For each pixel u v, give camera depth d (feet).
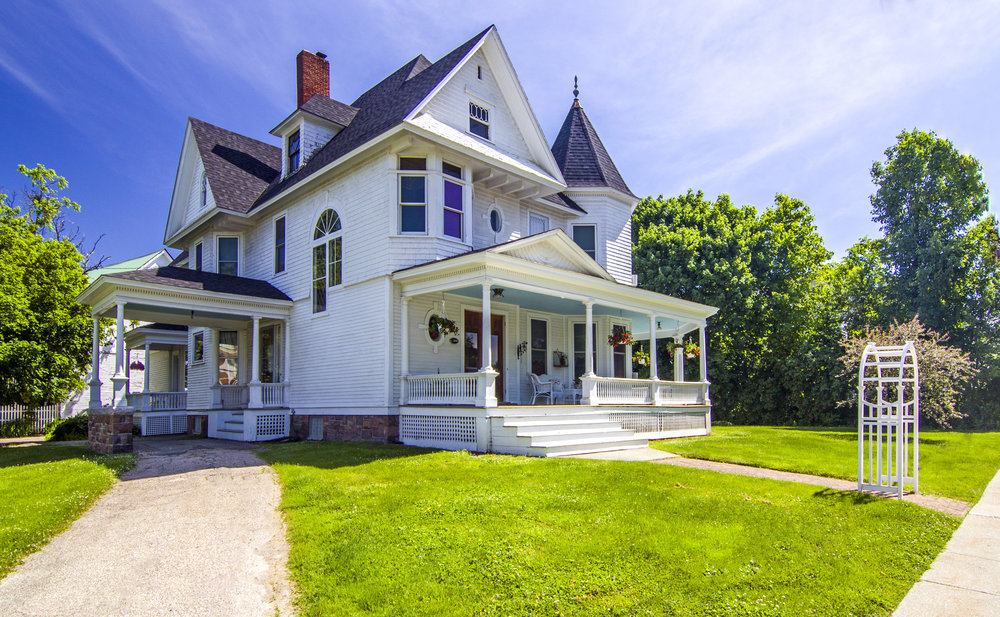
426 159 49.83
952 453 44.27
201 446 49.29
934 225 105.09
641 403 53.72
